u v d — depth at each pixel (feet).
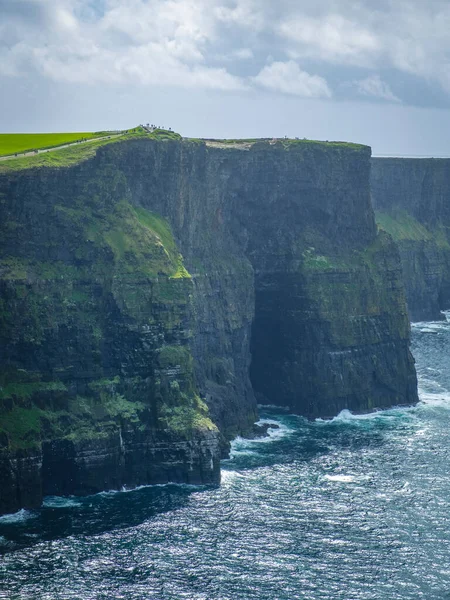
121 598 498.28
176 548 555.69
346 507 620.08
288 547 560.61
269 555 550.36
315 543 567.18
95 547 554.05
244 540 568.41
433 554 556.51
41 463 620.08
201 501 629.92
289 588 514.68
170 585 513.45
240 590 510.99
